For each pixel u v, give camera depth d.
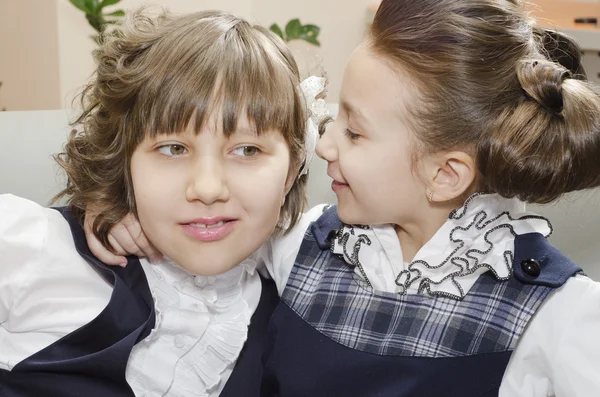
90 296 0.78
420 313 0.75
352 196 0.77
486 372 0.72
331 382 0.76
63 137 1.01
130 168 0.73
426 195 0.74
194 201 0.69
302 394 0.77
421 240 0.78
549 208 0.97
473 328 0.73
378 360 0.75
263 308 0.87
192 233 0.71
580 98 0.71
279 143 0.72
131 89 0.70
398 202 0.75
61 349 0.76
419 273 0.75
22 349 0.76
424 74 0.70
